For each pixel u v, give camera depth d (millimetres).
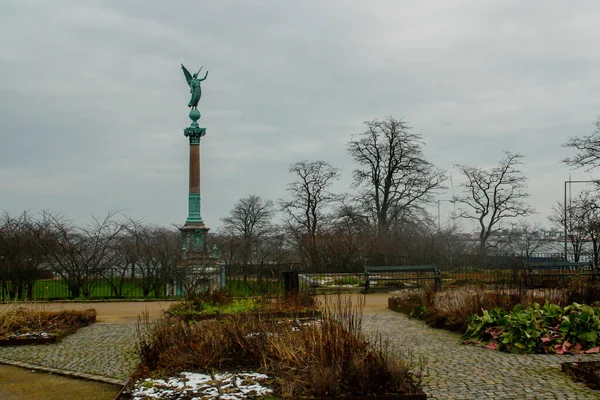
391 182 49031
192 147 37188
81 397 9602
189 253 34656
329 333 9625
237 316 12781
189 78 37812
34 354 13078
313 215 52656
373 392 8398
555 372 9922
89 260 29391
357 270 35406
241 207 70500
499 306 14805
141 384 9242
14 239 28500
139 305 23922
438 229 54969
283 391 8500
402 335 14297
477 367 10469
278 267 28078
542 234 69562
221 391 8688
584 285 16953
